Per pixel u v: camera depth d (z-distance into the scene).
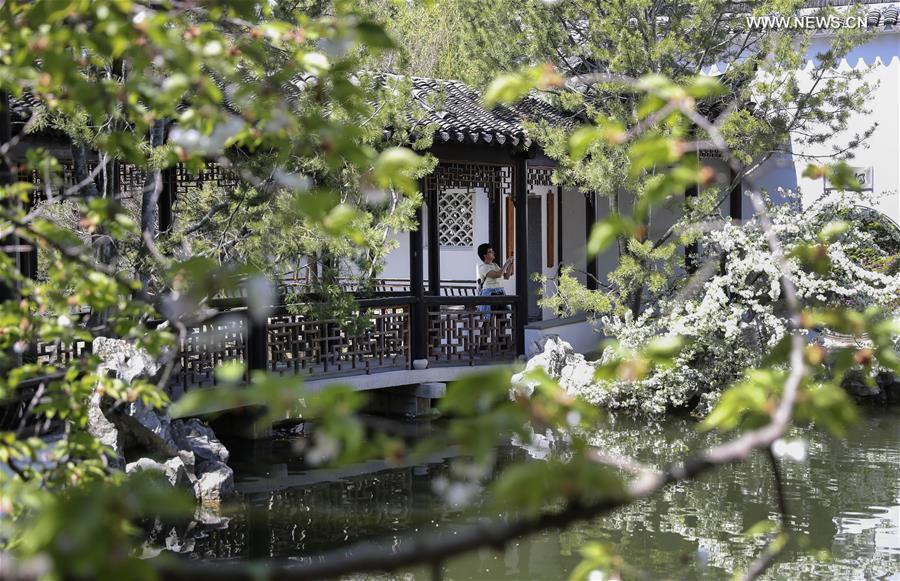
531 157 14.70
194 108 2.93
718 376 13.51
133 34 2.48
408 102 10.94
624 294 13.88
